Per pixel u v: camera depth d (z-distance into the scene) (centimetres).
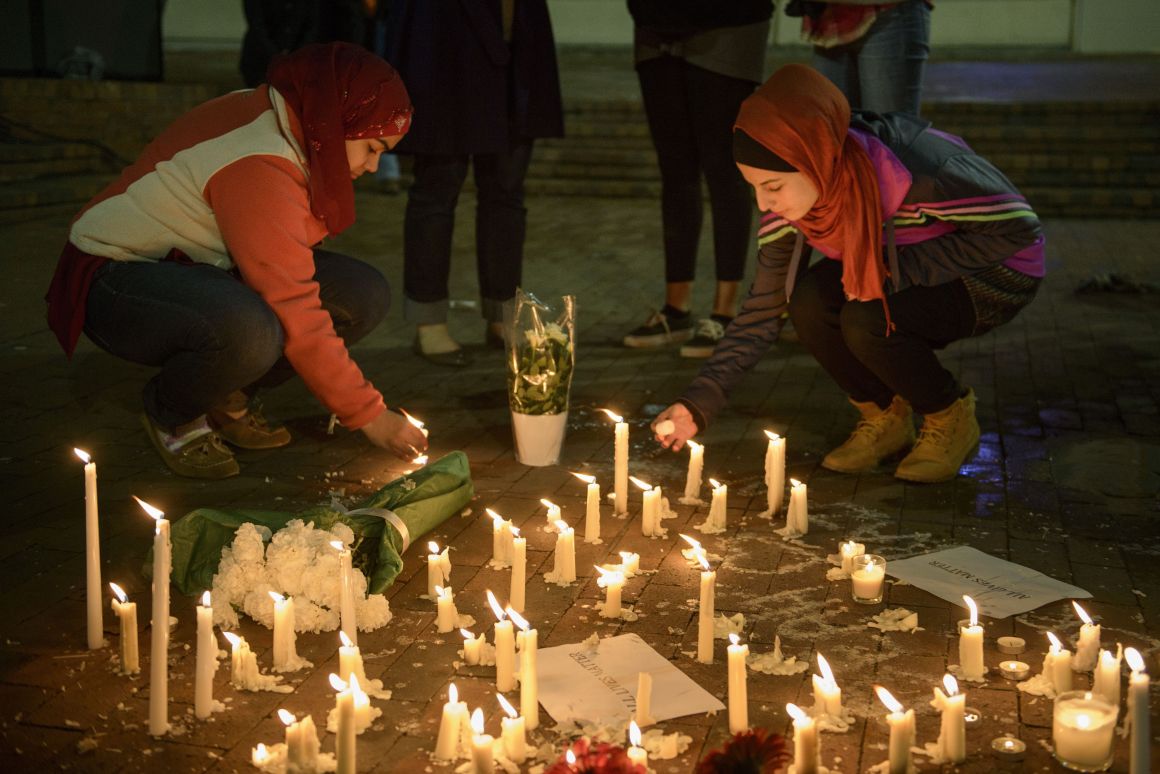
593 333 663
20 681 277
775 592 332
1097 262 894
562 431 443
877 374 416
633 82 1641
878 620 311
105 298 385
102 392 514
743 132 366
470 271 850
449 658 292
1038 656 295
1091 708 245
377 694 272
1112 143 1260
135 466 427
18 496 394
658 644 300
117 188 388
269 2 1127
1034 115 1327
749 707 269
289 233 371
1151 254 934
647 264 884
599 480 428
